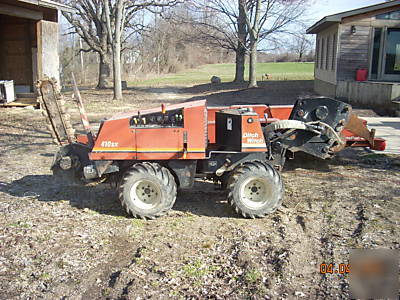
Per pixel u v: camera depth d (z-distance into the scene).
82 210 6.69
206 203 6.95
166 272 4.70
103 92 28.72
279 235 5.62
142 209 6.18
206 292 4.32
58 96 6.93
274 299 4.16
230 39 31.02
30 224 6.07
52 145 11.48
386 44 19.14
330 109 7.29
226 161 6.33
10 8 16.17
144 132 6.14
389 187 7.54
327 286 4.37
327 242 5.34
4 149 11.02
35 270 4.81
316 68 26.36
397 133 12.18
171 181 6.14
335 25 20.00
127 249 5.33
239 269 4.76
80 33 32.09
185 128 6.09
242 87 29.11
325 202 6.82
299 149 7.28
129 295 4.23
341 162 9.40
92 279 4.63
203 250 5.24
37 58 18.42
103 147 6.21
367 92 17.53
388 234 5.49
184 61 64.88
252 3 29.16
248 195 6.20
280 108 8.88
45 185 8.04
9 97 18.31
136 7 31.19
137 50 54.22
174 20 34.22
